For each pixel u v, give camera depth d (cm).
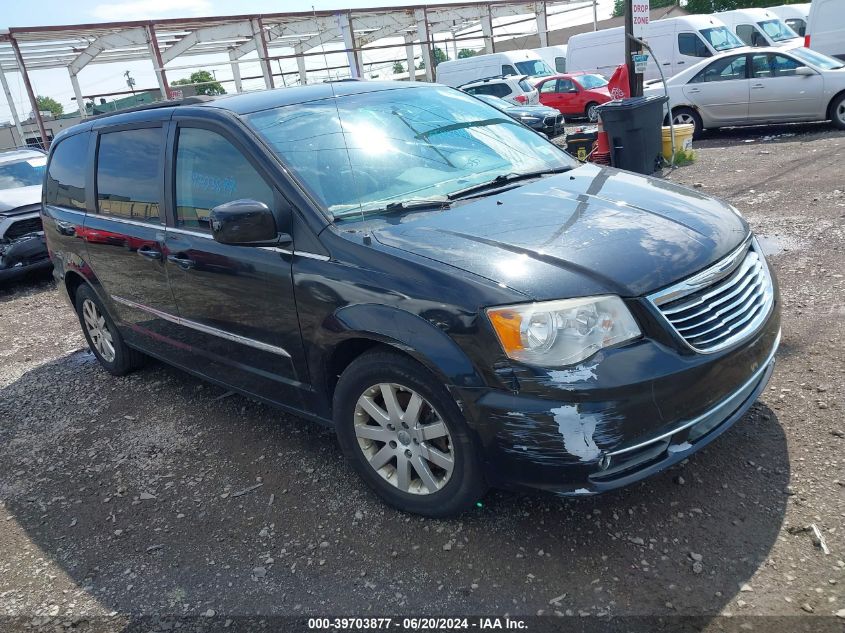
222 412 446
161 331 433
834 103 1193
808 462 309
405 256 283
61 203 511
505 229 297
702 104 1319
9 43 2291
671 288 264
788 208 730
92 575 305
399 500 309
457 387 262
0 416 493
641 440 251
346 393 309
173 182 390
